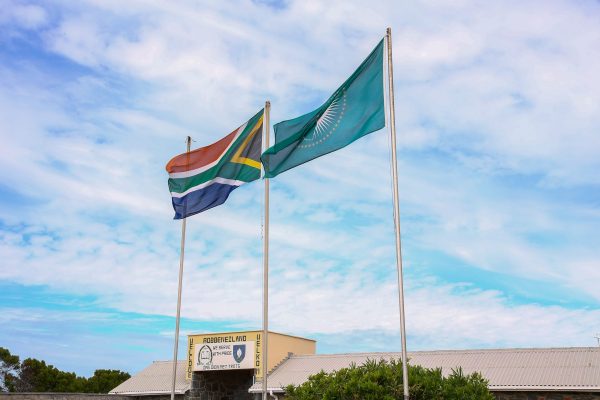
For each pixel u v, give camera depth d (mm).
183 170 27625
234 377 47906
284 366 43844
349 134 21203
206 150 27359
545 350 36875
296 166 22172
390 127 20188
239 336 44062
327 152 21500
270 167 22781
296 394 22453
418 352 40750
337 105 21812
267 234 24641
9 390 67375
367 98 21172
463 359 38188
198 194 27031
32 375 69938
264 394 23500
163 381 46844
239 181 26219
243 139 26531
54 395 41062
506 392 33062
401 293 19031
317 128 22062
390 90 20469
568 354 35750
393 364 22078
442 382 20812
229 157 26641
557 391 31922
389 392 20266
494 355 37844
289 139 22656
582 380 32031
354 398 20344
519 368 35000
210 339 45031
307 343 48125
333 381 21469
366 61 21531
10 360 68688
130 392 46062
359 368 21875
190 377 45188
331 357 43781
